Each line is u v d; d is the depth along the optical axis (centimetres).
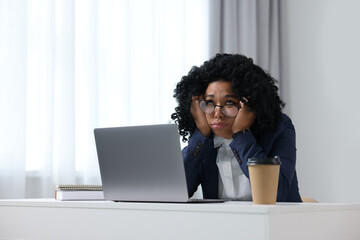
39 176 298
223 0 388
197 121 190
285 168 180
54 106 306
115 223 129
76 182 316
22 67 294
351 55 362
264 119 188
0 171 288
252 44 391
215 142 193
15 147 290
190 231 117
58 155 306
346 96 362
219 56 201
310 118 383
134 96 345
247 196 190
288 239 111
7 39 294
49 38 304
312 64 385
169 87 358
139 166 141
